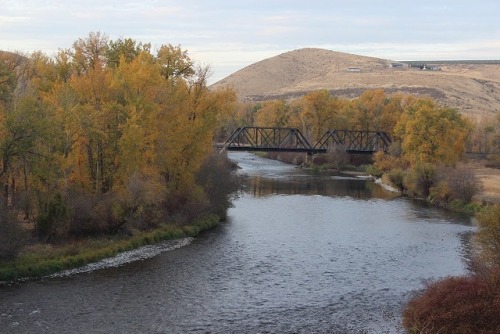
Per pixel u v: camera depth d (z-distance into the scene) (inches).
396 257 1893.5
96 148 2026.3
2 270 1521.9
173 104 2241.6
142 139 2039.9
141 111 2007.9
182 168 2305.6
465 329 1113.4
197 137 2316.7
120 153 2027.6
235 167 4729.3
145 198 1988.2
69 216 1854.1
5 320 1248.8
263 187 3700.8
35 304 1355.8
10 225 1604.3
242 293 1496.1
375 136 5585.6
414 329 1199.6
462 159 4785.9
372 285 1583.4
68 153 1934.1
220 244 2026.3
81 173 2005.4
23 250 1676.9
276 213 2704.2
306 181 4114.2
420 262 1834.4
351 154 5319.9
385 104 5954.7
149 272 1656.0
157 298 1437.0
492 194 3147.1
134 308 1360.7
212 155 2682.1
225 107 2476.6
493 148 5167.3
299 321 1307.8
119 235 1961.1
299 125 6048.2
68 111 1865.2
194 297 1454.2
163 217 2197.3
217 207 2481.5
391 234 2257.6
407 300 1456.7
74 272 1621.6
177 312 1346.0
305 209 2839.6
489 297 1183.6
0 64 2095.2
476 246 2009.1
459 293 1212.5
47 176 1776.6
